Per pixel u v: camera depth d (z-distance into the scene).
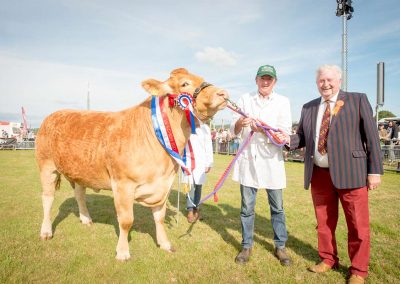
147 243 4.37
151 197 3.85
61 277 3.36
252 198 3.92
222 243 4.45
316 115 3.62
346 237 4.69
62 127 4.29
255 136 3.87
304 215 5.85
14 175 9.98
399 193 8.02
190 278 3.44
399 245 4.42
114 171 3.73
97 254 3.96
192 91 3.40
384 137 15.26
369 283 3.38
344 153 3.29
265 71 3.65
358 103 3.31
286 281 3.42
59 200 6.68
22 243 4.21
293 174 11.65
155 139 3.67
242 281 3.41
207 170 5.53
